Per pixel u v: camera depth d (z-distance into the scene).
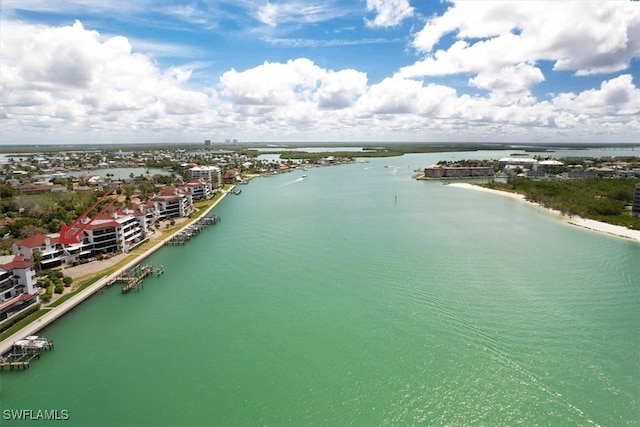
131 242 123.25
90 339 70.00
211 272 101.62
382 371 60.25
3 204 168.25
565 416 51.03
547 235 134.12
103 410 53.19
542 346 65.69
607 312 76.69
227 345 67.62
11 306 74.69
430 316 76.00
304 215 173.38
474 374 59.25
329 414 52.22
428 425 50.41
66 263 104.75
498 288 88.12
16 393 56.69
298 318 76.25
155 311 80.31
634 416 50.69
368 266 103.06
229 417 51.81
